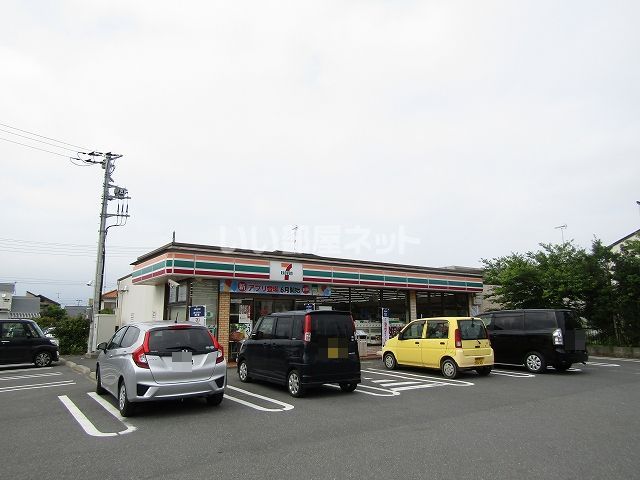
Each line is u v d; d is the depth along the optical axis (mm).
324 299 17781
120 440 5910
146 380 7137
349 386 9812
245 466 4859
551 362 12656
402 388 10219
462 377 12062
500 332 13867
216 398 8094
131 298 23203
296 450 5422
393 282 19156
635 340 18672
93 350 18891
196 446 5617
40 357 15734
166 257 14344
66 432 6355
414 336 13219
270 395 9352
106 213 20812
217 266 14867
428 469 4750
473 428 6477
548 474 4590
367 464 4914
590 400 8664
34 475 4637
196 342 7770
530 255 21391
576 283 18875
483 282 22547
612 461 4977
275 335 10148
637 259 18188
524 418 7113
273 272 15930
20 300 50281
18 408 8164
